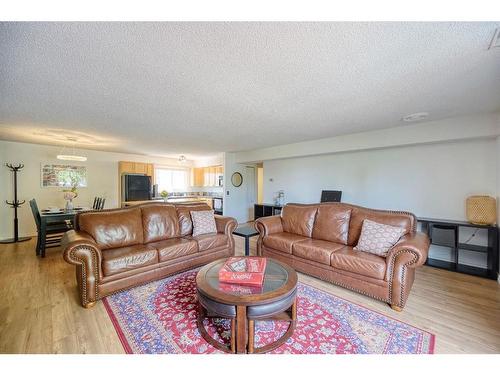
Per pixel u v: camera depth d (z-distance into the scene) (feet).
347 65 5.66
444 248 11.51
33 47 4.83
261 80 6.45
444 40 4.66
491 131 9.25
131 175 20.12
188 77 6.27
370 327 6.04
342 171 15.19
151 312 6.75
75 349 5.19
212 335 5.72
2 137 14.20
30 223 16.46
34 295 7.77
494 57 5.27
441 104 8.37
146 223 10.24
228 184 21.27
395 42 4.74
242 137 14.21
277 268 6.82
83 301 6.97
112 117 9.84
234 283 5.73
